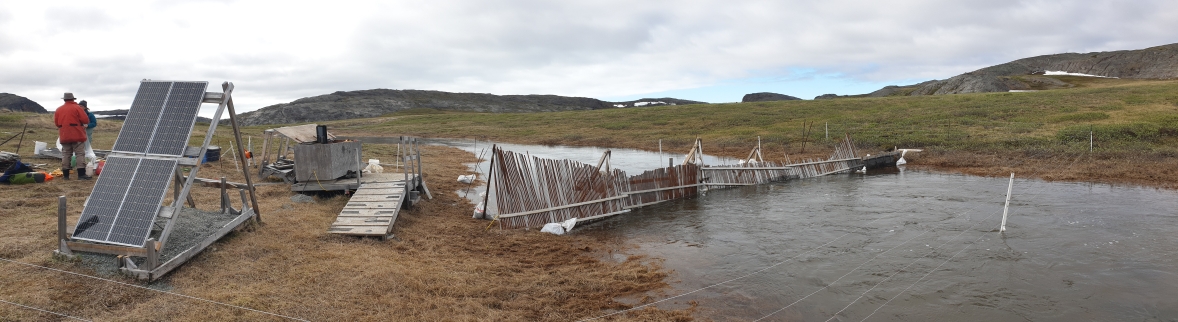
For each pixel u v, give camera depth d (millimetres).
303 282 7355
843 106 53875
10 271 6883
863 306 7418
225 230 8656
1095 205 13453
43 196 10961
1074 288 7898
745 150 30844
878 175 20531
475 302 7129
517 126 59969
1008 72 129250
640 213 14250
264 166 15328
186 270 7395
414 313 6652
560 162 13055
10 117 34094
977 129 31422
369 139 14672
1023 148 23906
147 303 6387
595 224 12922
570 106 167500
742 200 15789
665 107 70875
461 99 157500
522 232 11578
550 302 7414
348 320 6340
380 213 10695
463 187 17359
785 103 62875
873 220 12578
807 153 28047
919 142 28000
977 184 17422
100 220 7672
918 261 9320
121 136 8398
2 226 8656
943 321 6902
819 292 7957
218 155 17844
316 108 124500
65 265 7168
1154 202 13664
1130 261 9023
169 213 7531
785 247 10422
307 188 12875
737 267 9195
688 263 9445
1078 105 40031
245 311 6348
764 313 7207
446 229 11320
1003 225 11156
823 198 15719
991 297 7645
